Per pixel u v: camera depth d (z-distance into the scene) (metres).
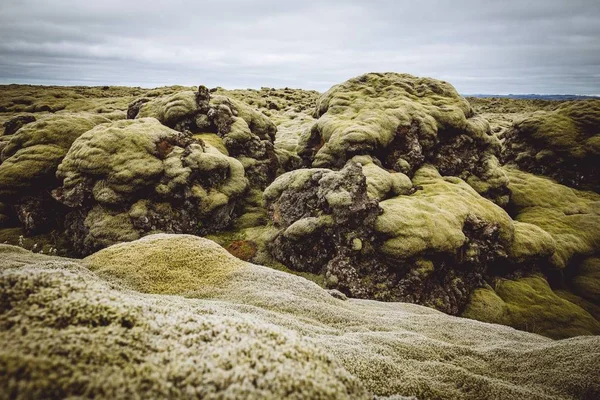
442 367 18.72
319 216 53.38
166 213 58.53
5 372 6.36
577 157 88.31
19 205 62.16
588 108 95.62
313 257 52.81
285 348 9.30
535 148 95.94
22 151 64.50
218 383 7.50
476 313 49.41
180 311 10.97
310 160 83.69
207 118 78.56
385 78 94.81
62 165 60.31
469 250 53.81
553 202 80.12
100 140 60.72
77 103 155.38
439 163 76.94
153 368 7.58
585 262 66.75
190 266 32.09
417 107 79.75
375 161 68.25
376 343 21.36
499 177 78.19
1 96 170.88
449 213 54.88
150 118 70.88
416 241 48.50
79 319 8.55
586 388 17.55
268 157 83.31
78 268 25.34
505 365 21.12
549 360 20.78
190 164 61.59
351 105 85.38
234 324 10.35
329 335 21.94
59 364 6.91
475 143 81.88
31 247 57.75
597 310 56.81
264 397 7.34
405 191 62.88
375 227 50.03
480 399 16.23
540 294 55.12
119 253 32.69
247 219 67.06
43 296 8.84
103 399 6.52
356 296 46.56
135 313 9.46
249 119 89.12
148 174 58.56
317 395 7.84
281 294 29.14
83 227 57.38
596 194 84.12
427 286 49.03
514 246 59.94
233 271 32.44
